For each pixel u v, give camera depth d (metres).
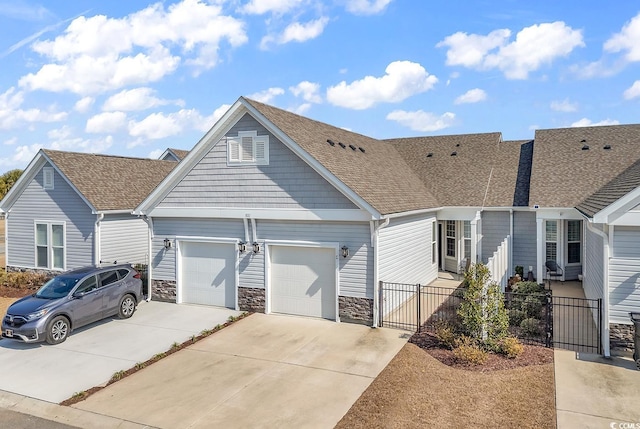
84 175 20.92
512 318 13.16
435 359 10.70
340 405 8.59
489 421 7.75
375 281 13.43
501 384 9.21
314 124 17.73
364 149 19.55
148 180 24.17
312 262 14.56
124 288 14.70
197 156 15.98
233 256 15.78
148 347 12.11
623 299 10.66
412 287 16.67
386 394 8.86
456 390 8.98
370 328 13.34
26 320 12.02
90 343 12.45
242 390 9.37
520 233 19.94
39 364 11.03
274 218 14.70
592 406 8.25
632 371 9.82
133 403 8.95
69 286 13.25
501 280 17.30
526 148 23.36
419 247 17.78
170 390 9.48
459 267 21.23
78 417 8.48
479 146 24.23
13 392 9.56
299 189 14.37
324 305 14.41
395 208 14.28
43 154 20.69
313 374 10.09
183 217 16.39
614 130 21.47
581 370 9.88
